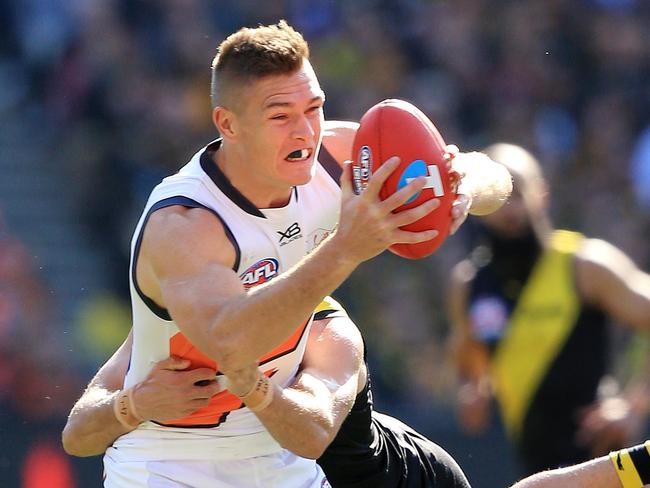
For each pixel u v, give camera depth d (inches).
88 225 1408.7
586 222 1453.0
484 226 867.4
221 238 445.7
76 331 1295.5
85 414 503.5
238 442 496.7
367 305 1264.8
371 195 391.2
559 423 820.6
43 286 1267.2
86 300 1348.4
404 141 412.2
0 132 1471.5
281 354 488.1
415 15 1547.7
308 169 446.3
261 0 1503.4
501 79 1535.4
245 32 445.4
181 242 434.6
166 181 458.9
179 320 421.1
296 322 401.4
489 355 848.9
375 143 416.8
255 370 441.4
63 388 1194.6
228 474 497.0
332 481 566.9
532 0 1583.4
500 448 1036.5
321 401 473.7
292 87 437.4
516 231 830.5
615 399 820.0
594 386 818.8
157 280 444.8
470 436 1050.1
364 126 423.8
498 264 846.5
